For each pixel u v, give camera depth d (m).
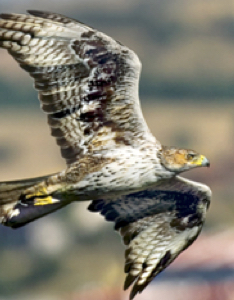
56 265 23.34
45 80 10.02
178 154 10.05
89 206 10.91
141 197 10.85
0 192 9.97
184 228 10.88
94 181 9.98
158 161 10.02
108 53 9.80
